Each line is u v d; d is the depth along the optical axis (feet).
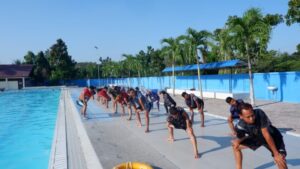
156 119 47.93
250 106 17.47
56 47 257.34
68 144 31.86
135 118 49.88
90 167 23.86
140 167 21.43
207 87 95.45
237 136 19.34
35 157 35.14
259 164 23.13
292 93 61.41
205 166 23.40
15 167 31.58
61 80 246.06
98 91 80.53
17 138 46.57
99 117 52.80
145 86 150.82
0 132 52.39
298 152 26.00
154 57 162.30
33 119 68.03
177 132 36.29
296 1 52.80
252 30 57.00
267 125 17.07
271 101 64.08
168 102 42.34
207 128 38.27
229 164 23.66
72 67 257.55
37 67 245.24
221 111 53.01
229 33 59.52
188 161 24.85
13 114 78.23
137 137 34.71
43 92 164.45
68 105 76.74
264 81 69.15
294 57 99.81
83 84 237.86
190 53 81.10
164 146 30.04
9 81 202.59
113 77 205.46
